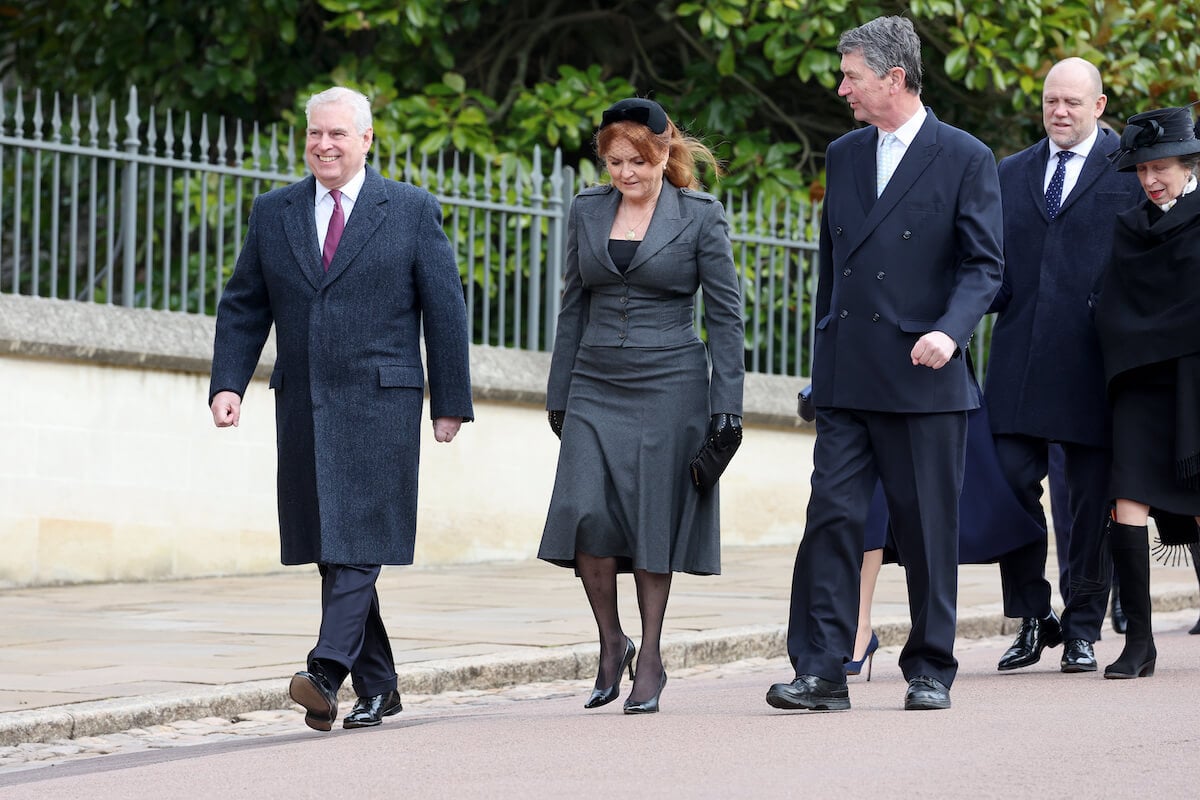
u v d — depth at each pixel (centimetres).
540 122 3906
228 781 1471
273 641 2325
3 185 3616
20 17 4616
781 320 3769
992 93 4262
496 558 3438
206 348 3125
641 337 1781
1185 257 1975
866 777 1399
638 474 1766
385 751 1590
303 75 4209
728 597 2842
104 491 3055
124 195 3094
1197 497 1994
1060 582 2298
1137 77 4006
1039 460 2122
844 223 1764
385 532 1783
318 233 1811
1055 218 2114
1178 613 2888
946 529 1741
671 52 4503
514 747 1587
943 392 1722
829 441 1762
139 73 4262
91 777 1523
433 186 3428
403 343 1806
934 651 1748
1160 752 1502
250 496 3209
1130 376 2008
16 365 2970
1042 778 1393
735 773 1428
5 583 2962
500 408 3441
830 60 3922
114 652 2217
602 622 1814
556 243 3494
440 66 4222
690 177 1820
